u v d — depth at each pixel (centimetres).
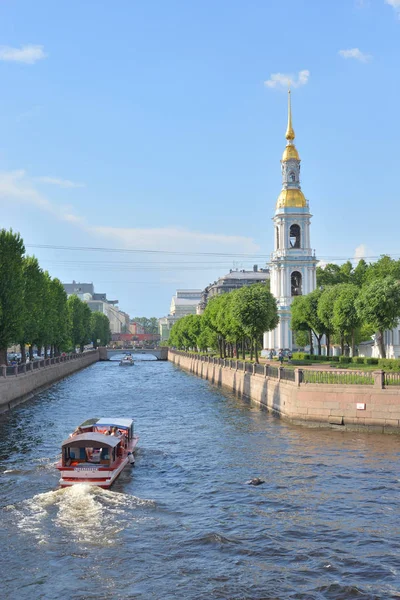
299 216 12412
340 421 4441
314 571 2061
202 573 2055
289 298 12262
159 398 7119
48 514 2620
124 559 2164
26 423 4962
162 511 2666
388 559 2145
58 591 1936
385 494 2855
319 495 2855
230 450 3841
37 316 7962
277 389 5284
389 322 6581
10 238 6500
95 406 6253
